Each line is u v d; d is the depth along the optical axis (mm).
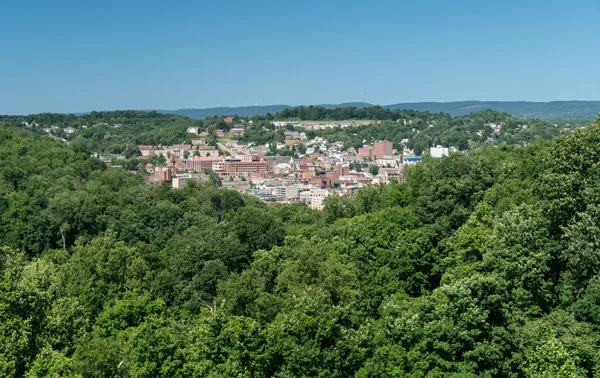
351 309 84875
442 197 120500
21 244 171625
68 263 121000
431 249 104875
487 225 103188
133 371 74688
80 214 180500
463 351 74250
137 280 111562
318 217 194500
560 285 88750
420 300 85125
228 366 73062
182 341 79750
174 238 168000
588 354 76062
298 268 101812
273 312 92875
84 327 89875
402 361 72500
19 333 81062
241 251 129375
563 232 93125
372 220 115000
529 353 75312
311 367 73000
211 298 112062
